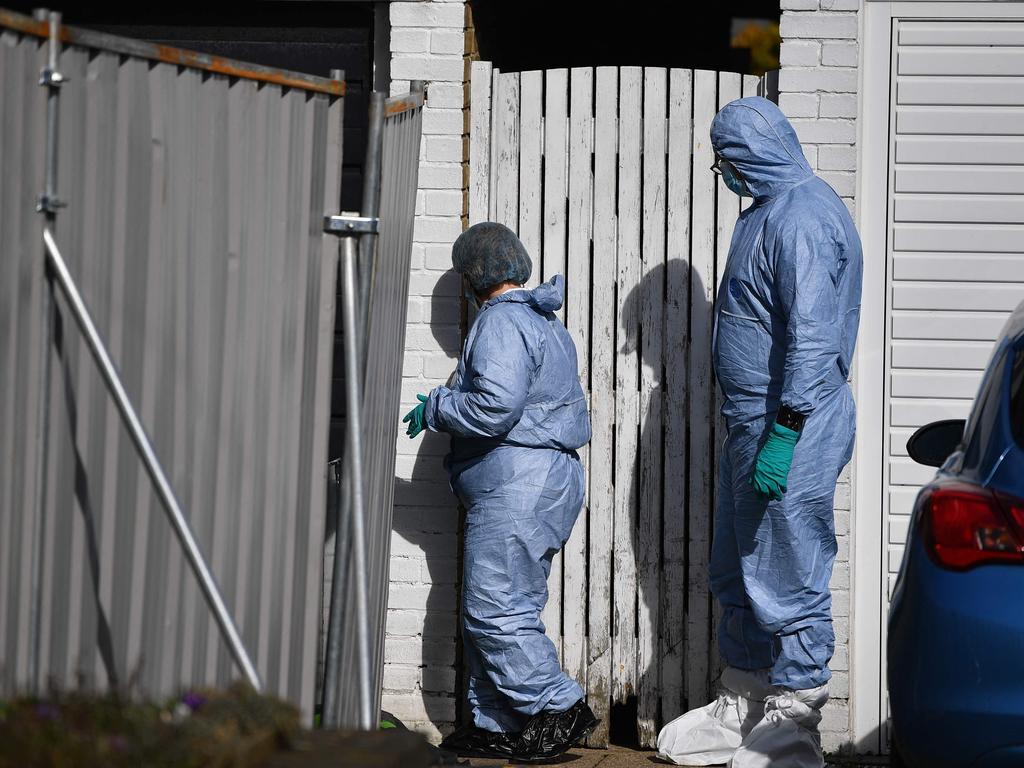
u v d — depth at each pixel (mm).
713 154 21141
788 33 20844
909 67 21109
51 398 11320
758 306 18344
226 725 9930
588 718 20125
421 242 21422
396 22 21328
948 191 21156
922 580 14031
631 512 21328
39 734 9156
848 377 18844
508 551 19375
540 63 29375
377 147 13898
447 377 21438
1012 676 13352
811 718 18609
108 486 11703
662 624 21281
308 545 13758
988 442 14344
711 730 19547
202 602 12453
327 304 13789
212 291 12602
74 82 11367
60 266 11070
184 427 12297
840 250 18188
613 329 21359
